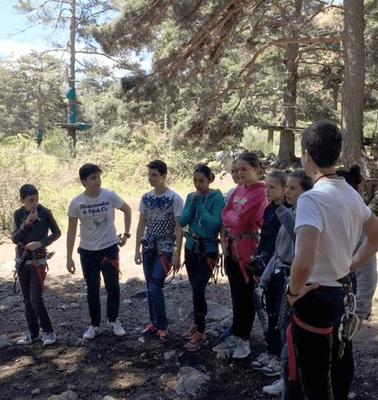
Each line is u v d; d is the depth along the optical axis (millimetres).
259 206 4375
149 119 17750
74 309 6617
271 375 4414
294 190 3504
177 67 15672
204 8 15094
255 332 5379
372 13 17391
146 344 5270
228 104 19156
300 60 21781
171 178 19609
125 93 16609
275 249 3951
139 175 19156
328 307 2689
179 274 7664
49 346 5383
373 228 2891
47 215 5266
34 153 19531
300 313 2729
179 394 4281
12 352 5309
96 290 5465
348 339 2758
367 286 3252
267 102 24469
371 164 12453
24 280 5344
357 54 12750
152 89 15984
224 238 4723
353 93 12781
